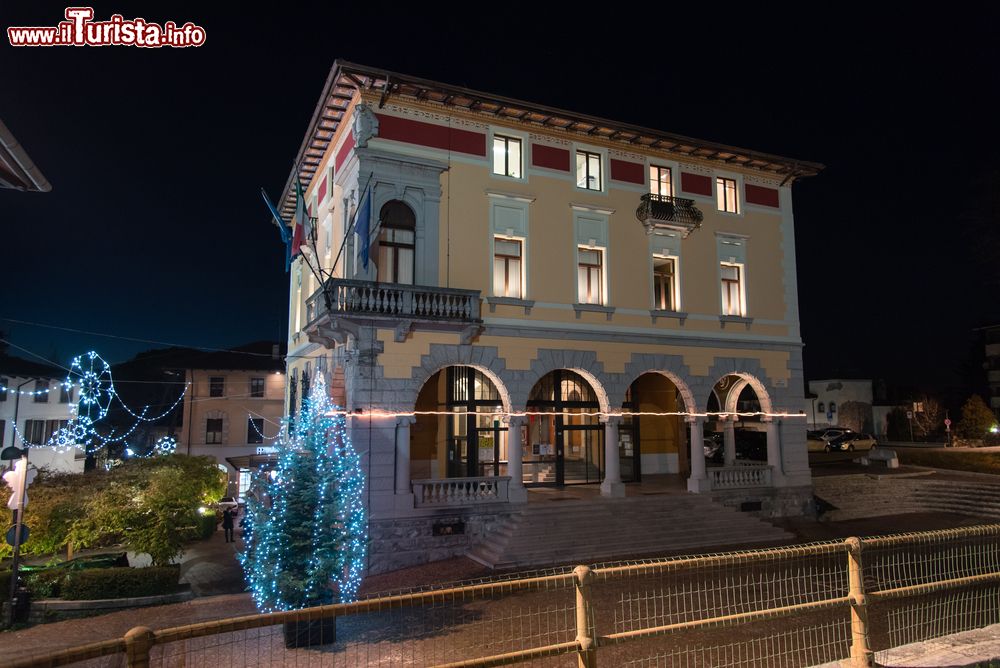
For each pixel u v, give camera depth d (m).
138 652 4.74
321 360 22.61
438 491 19.34
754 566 16.31
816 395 64.25
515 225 21.53
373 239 19.27
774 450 24.86
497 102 20.72
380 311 18.70
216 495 31.23
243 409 45.59
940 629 10.92
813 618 11.74
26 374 35.47
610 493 21.61
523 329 21.14
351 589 14.02
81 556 21.48
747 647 10.14
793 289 26.53
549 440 24.36
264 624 5.36
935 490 27.58
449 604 13.22
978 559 16.61
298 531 11.00
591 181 23.28
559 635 10.96
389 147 19.77
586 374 22.20
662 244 24.09
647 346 23.28
